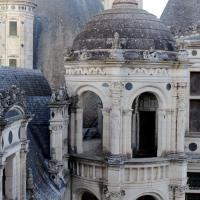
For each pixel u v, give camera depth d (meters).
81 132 38.72
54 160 35.25
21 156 28.55
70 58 38.31
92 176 37.34
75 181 38.44
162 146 38.09
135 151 40.66
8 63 57.94
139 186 37.00
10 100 26.59
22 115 28.08
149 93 40.28
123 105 36.50
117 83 35.97
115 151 36.19
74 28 60.84
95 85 37.06
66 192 37.94
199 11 49.78
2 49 57.75
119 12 38.53
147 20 38.28
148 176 37.19
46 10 62.00
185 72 37.88
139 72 36.62
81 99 38.34
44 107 38.16
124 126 36.59
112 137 36.22
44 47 60.44
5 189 27.55
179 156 38.09
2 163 25.09
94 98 49.81
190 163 44.41
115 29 37.44
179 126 38.06
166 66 37.31
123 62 35.81
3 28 57.47
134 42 36.88
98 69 36.78
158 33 38.03
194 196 45.00
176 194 38.31
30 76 41.41
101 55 36.62
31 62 58.91
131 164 36.59
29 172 29.94
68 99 37.66
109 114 36.59
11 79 38.34
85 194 39.50
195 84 45.34
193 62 44.84
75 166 38.34
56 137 35.47
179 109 37.97
